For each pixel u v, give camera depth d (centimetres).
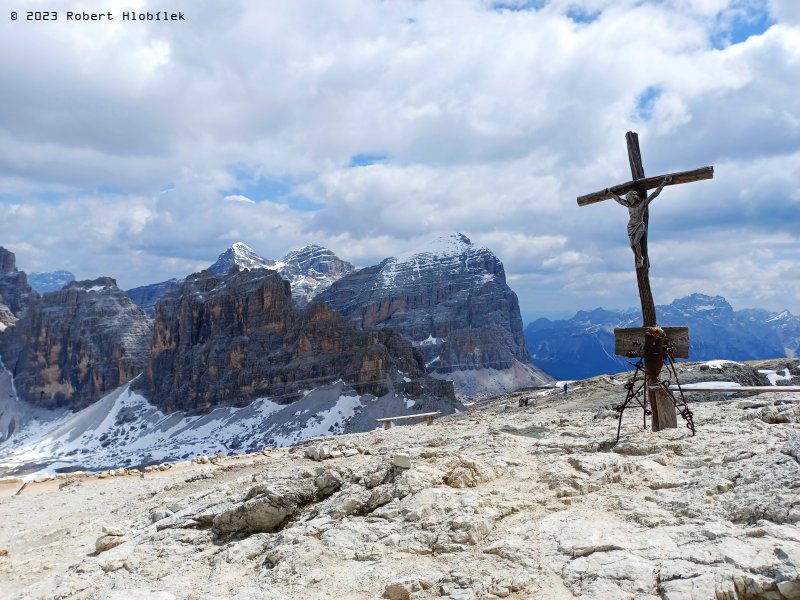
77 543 1612
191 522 1400
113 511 2019
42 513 2134
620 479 1173
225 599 936
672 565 788
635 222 1780
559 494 1145
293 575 988
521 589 808
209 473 2284
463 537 991
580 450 1469
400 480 1241
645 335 1652
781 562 734
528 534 975
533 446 1585
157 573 1143
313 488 1365
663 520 955
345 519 1175
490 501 1122
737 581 719
